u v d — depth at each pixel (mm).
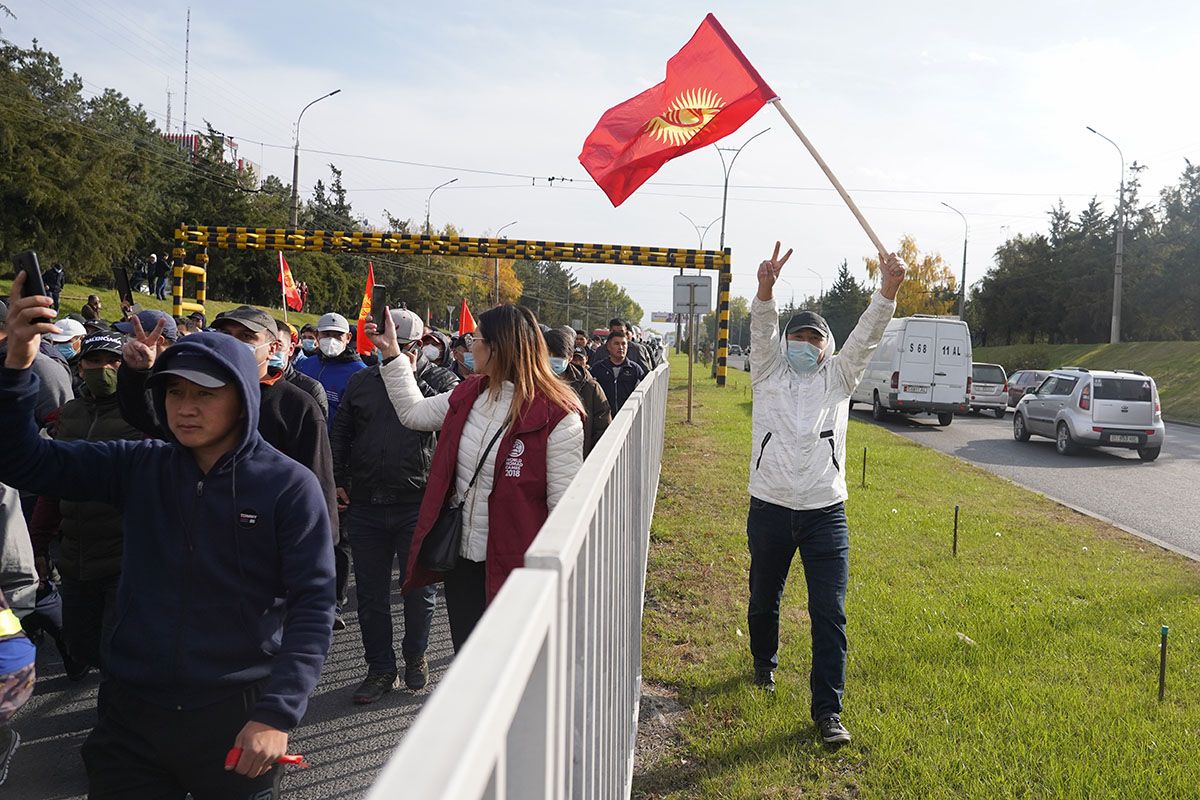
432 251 26875
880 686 4535
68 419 4293
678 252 28906
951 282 67938
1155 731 4039
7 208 43562
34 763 3951
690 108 4992
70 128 46781
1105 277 65812
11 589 3152
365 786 3795
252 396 2350
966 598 6145
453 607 3754
